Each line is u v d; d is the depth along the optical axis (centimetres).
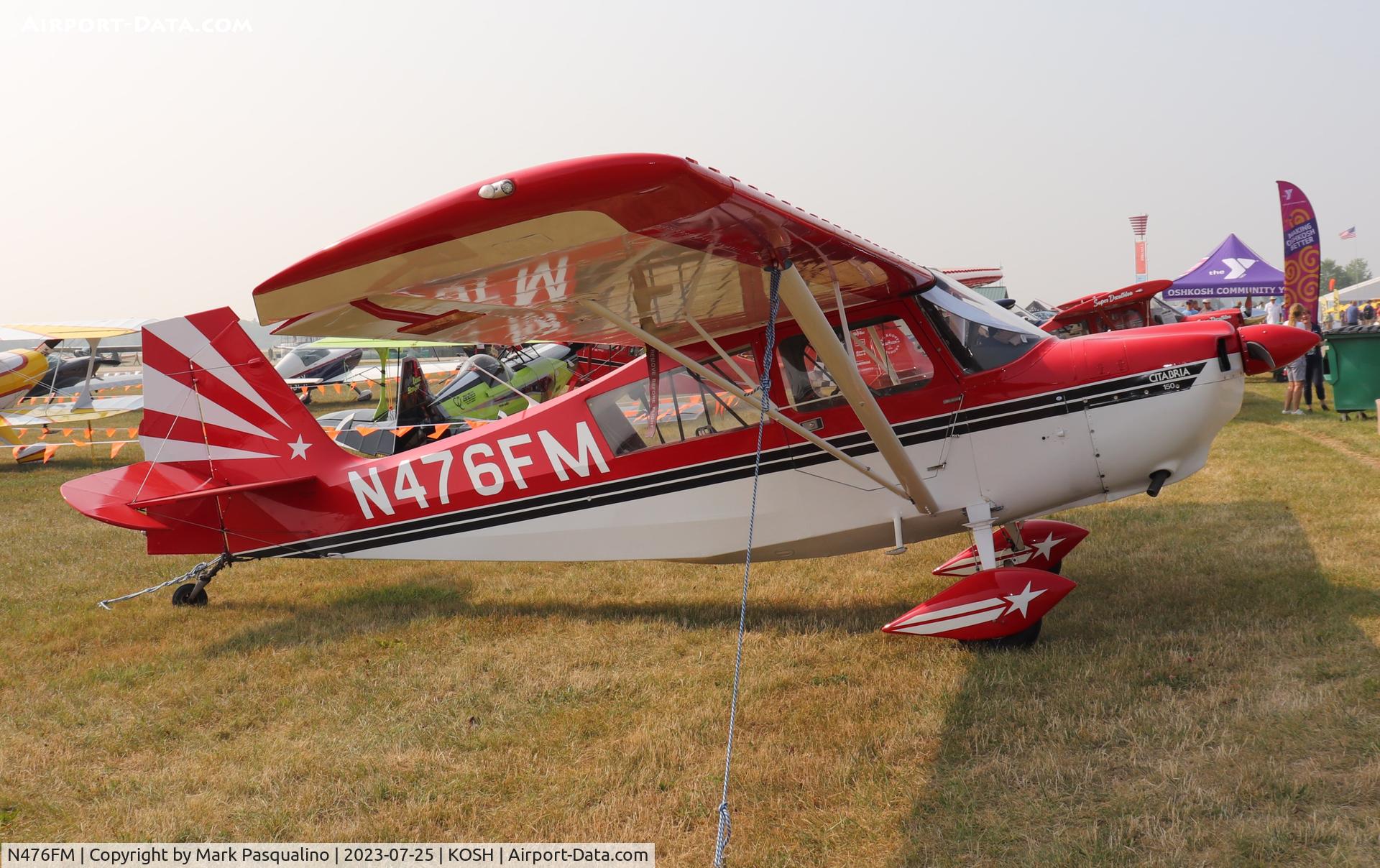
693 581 623
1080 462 470
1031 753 334
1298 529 611
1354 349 1056
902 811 304
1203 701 359
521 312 389
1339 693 352
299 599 629
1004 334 481
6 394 1733
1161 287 1327
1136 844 271
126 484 599
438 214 257
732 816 311
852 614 529
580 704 421
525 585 638
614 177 255
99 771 377
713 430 507
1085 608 493
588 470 536
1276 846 260
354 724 414
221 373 591
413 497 571
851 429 486
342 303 297
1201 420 462
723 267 353
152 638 552
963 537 696
